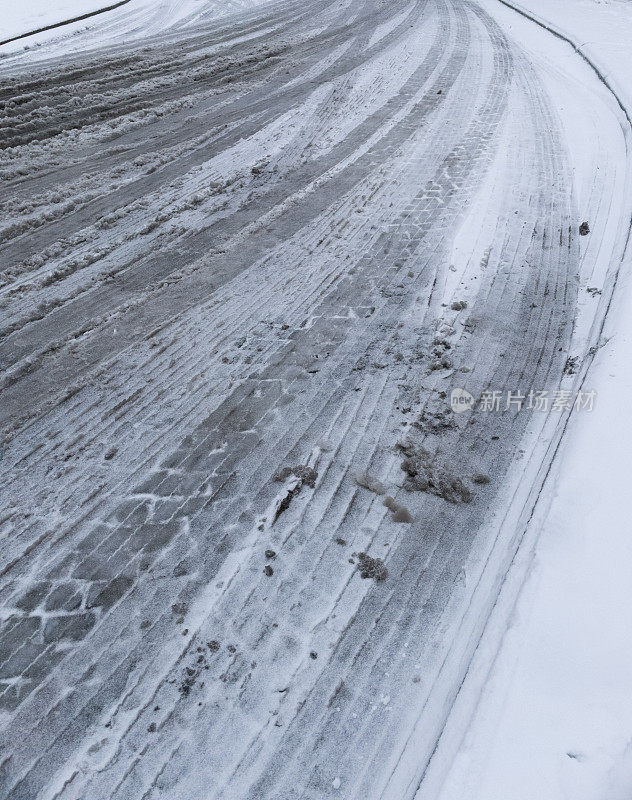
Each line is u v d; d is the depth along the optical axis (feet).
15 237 24.13
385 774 9.95
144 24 52.70
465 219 24.81
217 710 10.66
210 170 29.58
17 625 11.85
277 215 25.93
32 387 17.34
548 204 26.37
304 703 10.77
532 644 10.85
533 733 9.62
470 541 13.47
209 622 11.89
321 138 32.86
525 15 59.57
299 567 12.85
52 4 54.39
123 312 20.30
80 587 12.48
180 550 13.16
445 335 19.03
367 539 13.42
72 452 15.48
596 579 11.60
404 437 15.75
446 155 30.48
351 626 11.87
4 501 14.24
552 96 38.47
